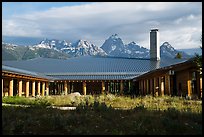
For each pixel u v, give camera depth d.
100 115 10.04
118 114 10.48
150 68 37.84
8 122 8.09
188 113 9.86
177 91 24.28
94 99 19.11
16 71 22.50
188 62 22.22
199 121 8.67
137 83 35.69
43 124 8.30
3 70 18.83
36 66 40.59
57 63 43.22
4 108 11.56
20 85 24.19
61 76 35.91
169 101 17.39
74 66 40.84
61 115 9.65
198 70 20.59
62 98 20.03
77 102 17.06
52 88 36.66
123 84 35.78
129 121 8.76
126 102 17.64
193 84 22.48
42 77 28.62
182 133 7.36
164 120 8.41
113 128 7.87
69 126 7.96
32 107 13.22
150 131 7.44
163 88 23.69
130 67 39.38
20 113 9.96
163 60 43.28
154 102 17.09
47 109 12.32
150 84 28.64
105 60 45.47
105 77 35.19
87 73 36.59
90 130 7.52
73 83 37.28
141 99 19.41
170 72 22.89
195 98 19.95
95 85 37.19
